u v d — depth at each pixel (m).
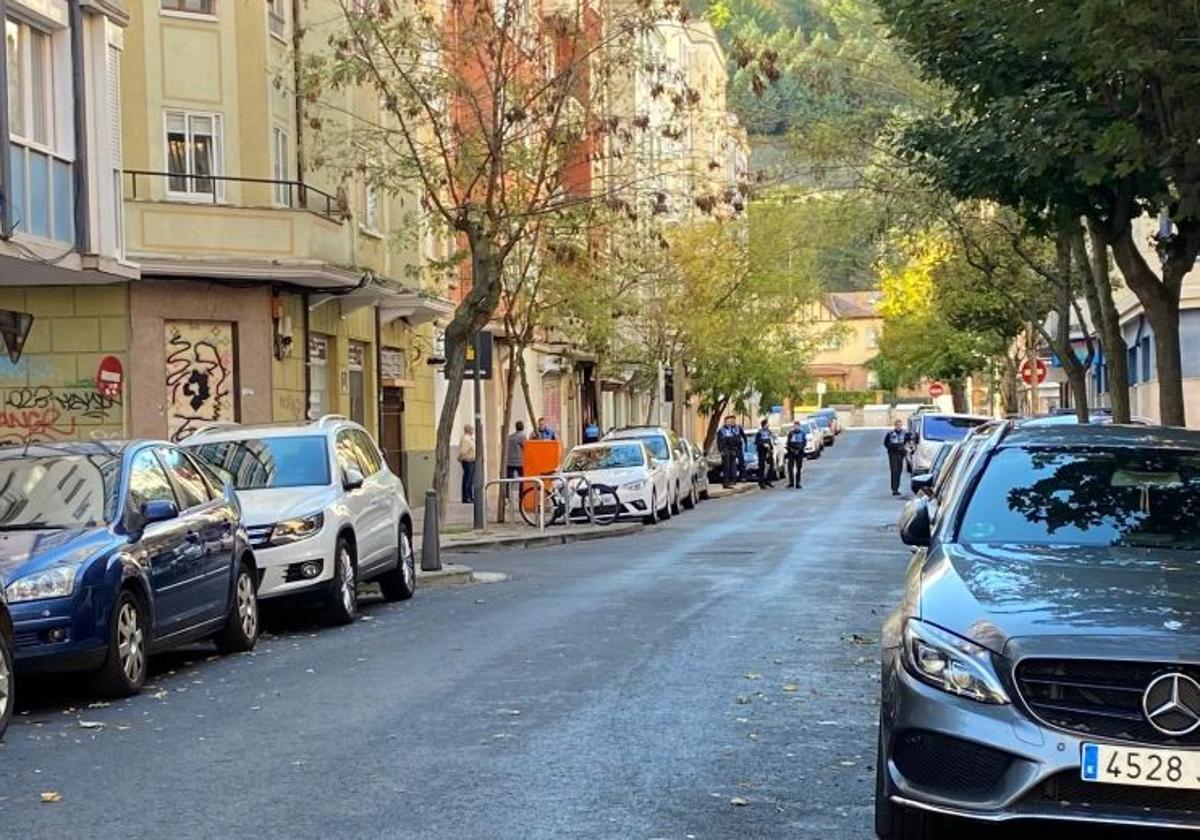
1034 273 32.97
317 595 14.77
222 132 27.05
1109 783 5.71
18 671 10.12
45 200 19.22
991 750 5.84
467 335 25.31
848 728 9.06
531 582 19.20
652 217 33.06
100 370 25.41
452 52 25.42
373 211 32.38
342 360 30.88
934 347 59.19
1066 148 13.87
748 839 6.68
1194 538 7.25
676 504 34.72
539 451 31.39
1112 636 5.88
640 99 38.91
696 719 9.32
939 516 7.79
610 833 6.77
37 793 7.81
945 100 25.17
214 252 25.84
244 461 15.82
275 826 6.97
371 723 9.42
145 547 11.35
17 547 10.64
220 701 10.59
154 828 7.00
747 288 45.62
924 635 6.20
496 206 26.27
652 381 48.97
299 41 27.48
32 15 18.84
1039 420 9.19
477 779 7.81
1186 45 12.06
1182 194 12.96
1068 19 11.98
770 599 16.12
